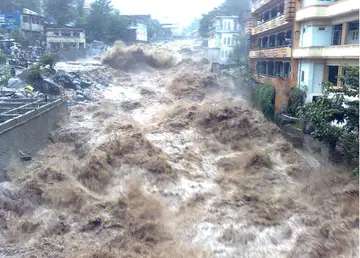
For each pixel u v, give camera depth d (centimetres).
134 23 7238
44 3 6209
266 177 1903
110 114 2766
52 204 1545
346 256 1323
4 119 1905
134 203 1584
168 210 1582
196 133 2439
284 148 2273
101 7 6538
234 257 1305
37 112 2055
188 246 1347
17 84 3019
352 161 1869
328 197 1697
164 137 2338
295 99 2675
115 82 4072
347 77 1844
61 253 1249
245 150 2261
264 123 2578
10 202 1503
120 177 1798
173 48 6906
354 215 1550
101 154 1877
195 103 3130
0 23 4984
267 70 3875
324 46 2541
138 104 3130
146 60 4984
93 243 1319
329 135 1862
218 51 6216
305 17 2644
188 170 1941
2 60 3759
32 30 5281
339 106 1842
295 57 2845
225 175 1922
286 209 1619
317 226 1493
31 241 1316
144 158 1927
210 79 3853
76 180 1739
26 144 1897
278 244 1382
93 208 1520
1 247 1270
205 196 1695
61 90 3016
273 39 3962
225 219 1519
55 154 2028
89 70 4019
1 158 1612
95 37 6297
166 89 3797
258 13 4362
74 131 2314
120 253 1274
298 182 1898
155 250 1315
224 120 2564
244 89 3506
